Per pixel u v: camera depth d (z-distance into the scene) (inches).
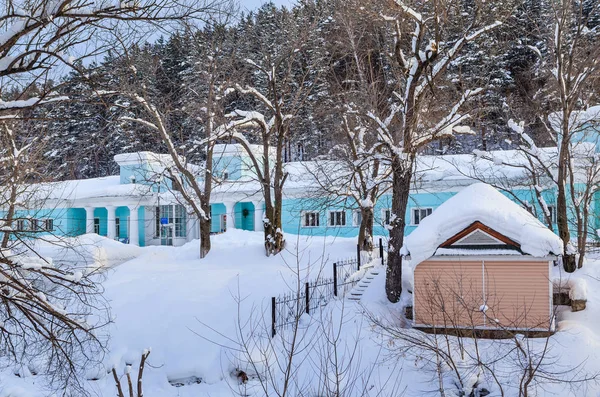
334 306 879.7
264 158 1250.0
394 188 935.7
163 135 1188.5
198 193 1280.8
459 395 649.0
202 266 1197.1
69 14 335.9
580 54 1023.0
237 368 745.6
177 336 831.7
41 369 771.4
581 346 722.2
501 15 1045.2
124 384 745.6
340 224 1589.6
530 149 1019.3
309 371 711.1
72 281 489.7
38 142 862.5
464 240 812.6
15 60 345.1
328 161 1279.5
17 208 931.3
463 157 1551.4
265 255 1235.2
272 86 1232.2
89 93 414.3
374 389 666.8
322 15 1332.4
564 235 978.7
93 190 1861.5
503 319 789.9
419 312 820.0
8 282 432.8
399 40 940.6
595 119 1008.2
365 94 1082.7
